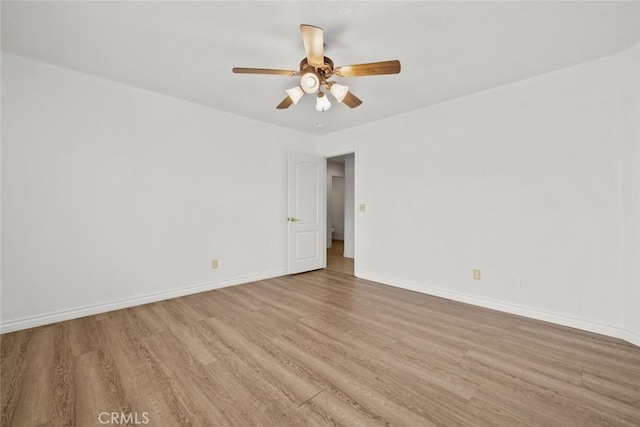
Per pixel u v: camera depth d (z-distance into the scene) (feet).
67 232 8.37
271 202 13.58
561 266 8.13
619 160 7.25
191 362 6.12
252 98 10.43
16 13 5.87
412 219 11.59
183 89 9.70
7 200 7.49
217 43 6.96
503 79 8.75
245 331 7.67
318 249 15.47
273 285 12.28
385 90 9.55
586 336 7.38
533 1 5.46
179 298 10.44
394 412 4.68
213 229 11.56
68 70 8.32
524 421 4.47
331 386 5.35
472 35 6.55
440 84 9.10
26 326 7.73
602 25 6.16
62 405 4.81
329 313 9.02
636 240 6.86
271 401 4.94
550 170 8.29
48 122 8.04
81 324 8.05
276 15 5.90
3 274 7.45
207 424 4.42
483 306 9.60
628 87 7.02
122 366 5.95
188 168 10.82
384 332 7.64
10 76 7.50
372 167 13.05
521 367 5.97
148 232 9.89
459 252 10.21
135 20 6.11
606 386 5.32
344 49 7.12
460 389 5.26
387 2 5.49
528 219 8.69
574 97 7.89
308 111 11.71
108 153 9.04
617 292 7.30
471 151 9.87
